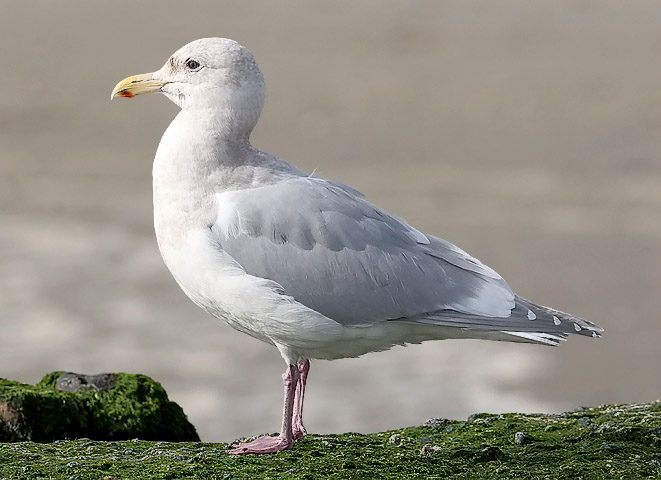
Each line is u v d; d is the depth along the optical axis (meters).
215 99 9.14
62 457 8.58
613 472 8.24
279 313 8.77
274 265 8.76
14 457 8.48
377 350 9.31
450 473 8.34
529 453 8.78
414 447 9.16
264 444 8.95
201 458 8.59
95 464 8.29
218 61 9.16
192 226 8.89
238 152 9.16
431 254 9.09
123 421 10.00
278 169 9.21
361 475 8.21
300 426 9.59
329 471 8.30
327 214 8.89
